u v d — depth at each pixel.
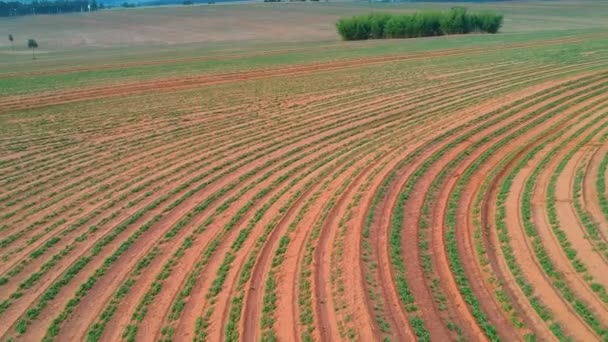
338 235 16.70
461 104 30.81
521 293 13.46
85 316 13.98
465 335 12.21
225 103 35.16
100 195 21.36
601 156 20.69
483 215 17.34
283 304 13.72
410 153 23.12
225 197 20.44
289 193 20.22
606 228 15.58
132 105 35.78
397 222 17.16
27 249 17.48
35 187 22.42
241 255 16.23
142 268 16.02
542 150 22.27
